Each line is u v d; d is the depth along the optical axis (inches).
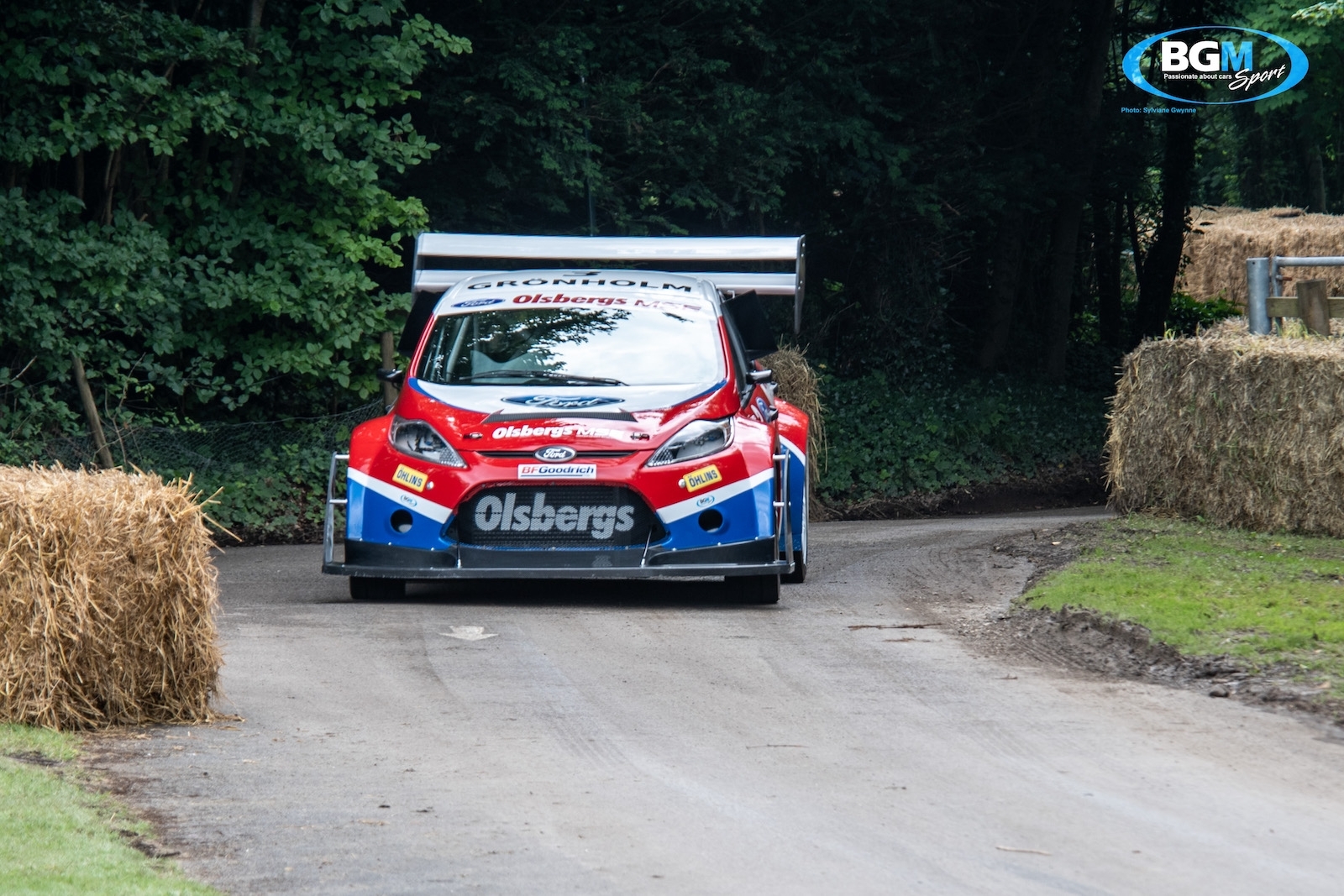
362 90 1925.4
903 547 1550.2
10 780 637.3
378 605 1147.3
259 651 953.5
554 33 2156.7
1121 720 774.5
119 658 747.4
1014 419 2947.8
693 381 1184.2
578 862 553.3
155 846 568.4
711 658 934.4
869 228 2812.5
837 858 557.6
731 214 2402.8
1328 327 1690.5
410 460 1126.4
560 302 1273.4
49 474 768.9
